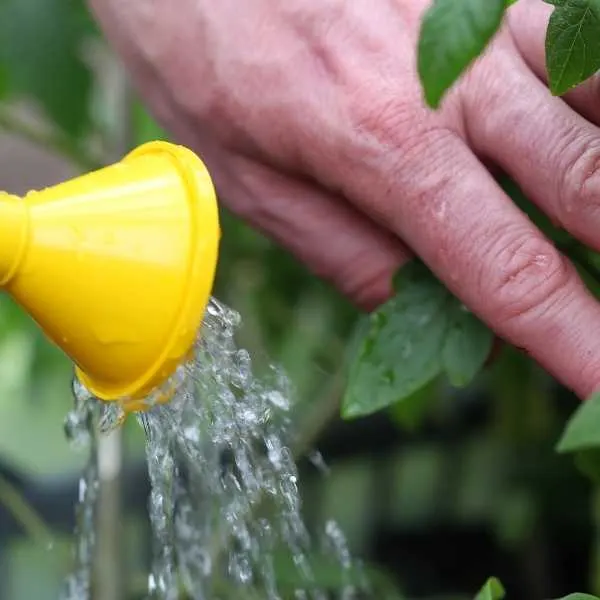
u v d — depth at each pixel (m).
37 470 0.93
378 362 0.61
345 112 0.61
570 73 0.52
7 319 0.98
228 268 0.82
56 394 1.01
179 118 0.68
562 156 0.59
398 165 0.60
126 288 0.57
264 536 0.73
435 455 0.98
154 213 0.57
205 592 0.72
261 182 0.66
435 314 0.61
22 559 0.83
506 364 0.84
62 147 0.78
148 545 0.89
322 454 0.98
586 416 0.49
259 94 0.63
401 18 0.62
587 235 0.59
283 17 0.63
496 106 0.60
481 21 0.49
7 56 0.80
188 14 0.65
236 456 0.61
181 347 0.57
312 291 0.85
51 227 0.56
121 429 0.75
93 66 0.84
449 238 0.60
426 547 1.01
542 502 0.92
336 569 0.76
